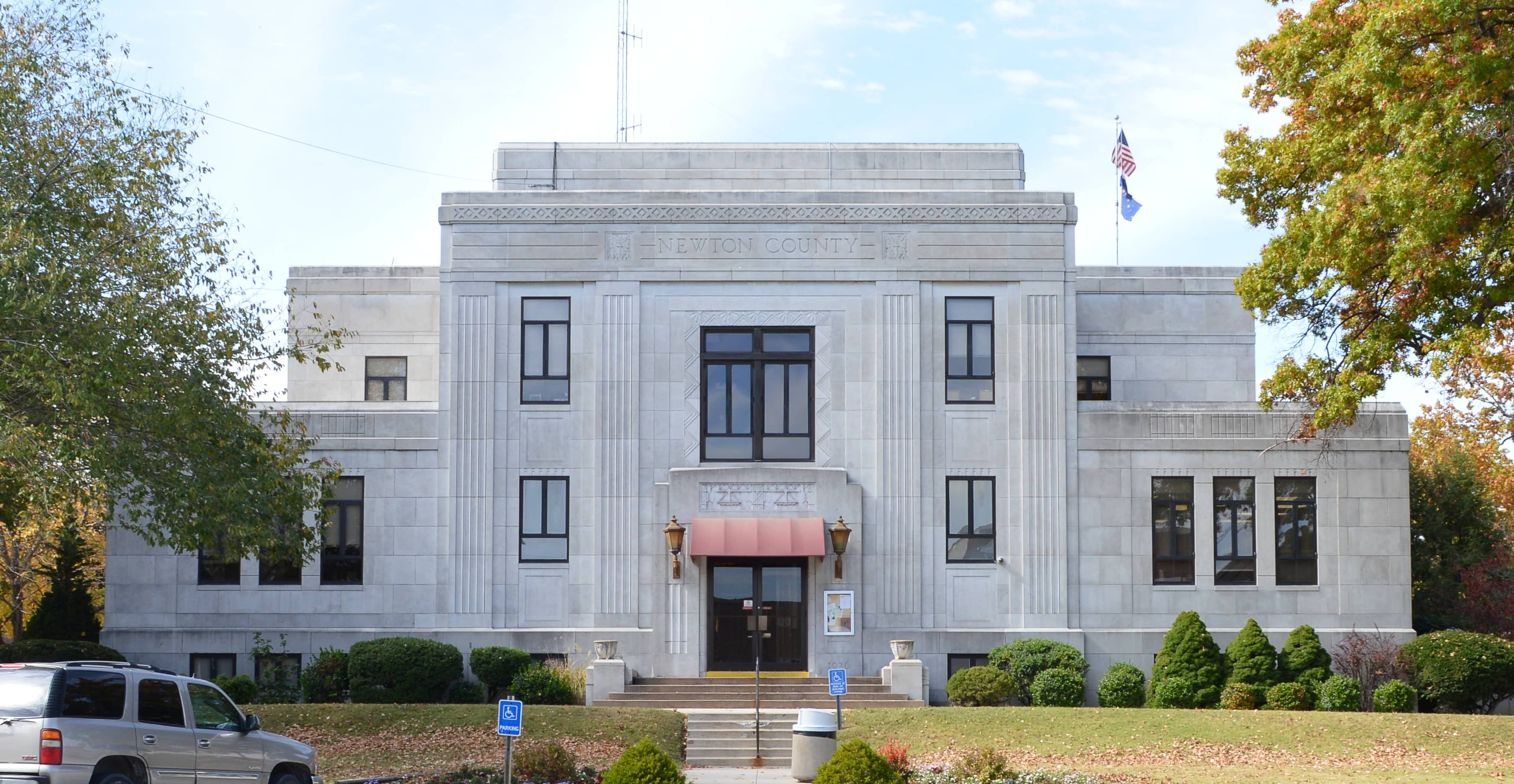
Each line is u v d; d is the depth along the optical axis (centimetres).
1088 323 4188
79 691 1809
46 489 2397
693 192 3744
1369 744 2923
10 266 2359
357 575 3678
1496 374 3934
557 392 3722
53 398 2366
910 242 3731
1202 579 3669
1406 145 2447
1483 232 2552
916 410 3691
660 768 2072
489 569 3669
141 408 2512
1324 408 2823
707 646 3609
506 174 3909
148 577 3644
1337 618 3659
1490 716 3216
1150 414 3709
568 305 3744
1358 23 2742
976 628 3656
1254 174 3067
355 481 3703
